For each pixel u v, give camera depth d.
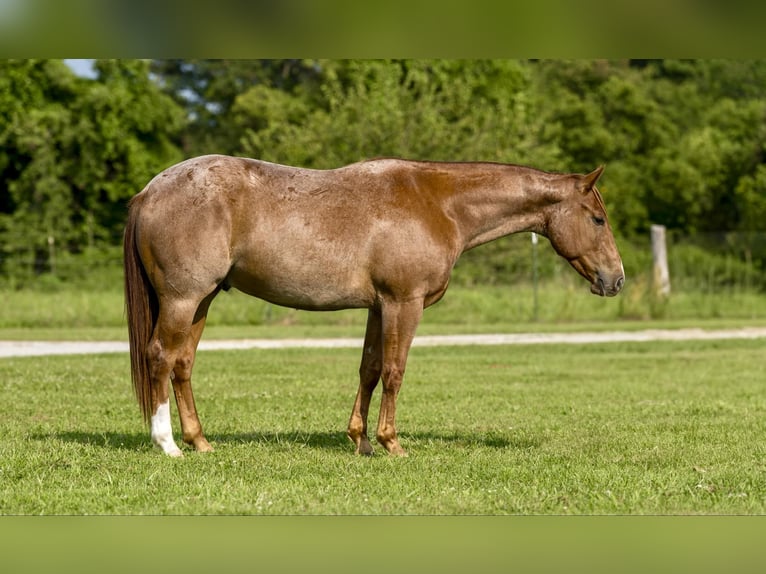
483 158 34.19
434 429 10.27
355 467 7.97
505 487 7.28
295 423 10.48
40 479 7.31
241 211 8.04
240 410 11.42
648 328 26.00
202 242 7.96
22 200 40.62
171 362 8.23
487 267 33.16
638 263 37.66
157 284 8.12
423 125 33.72
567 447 9.12
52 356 17.70
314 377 14.91
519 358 18.64
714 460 8.53
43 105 40.91
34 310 26.83
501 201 8.66
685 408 11.99
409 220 8.28
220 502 6.78
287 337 22.66
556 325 27.08
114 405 11.52
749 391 14.00
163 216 8.01
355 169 8.42
